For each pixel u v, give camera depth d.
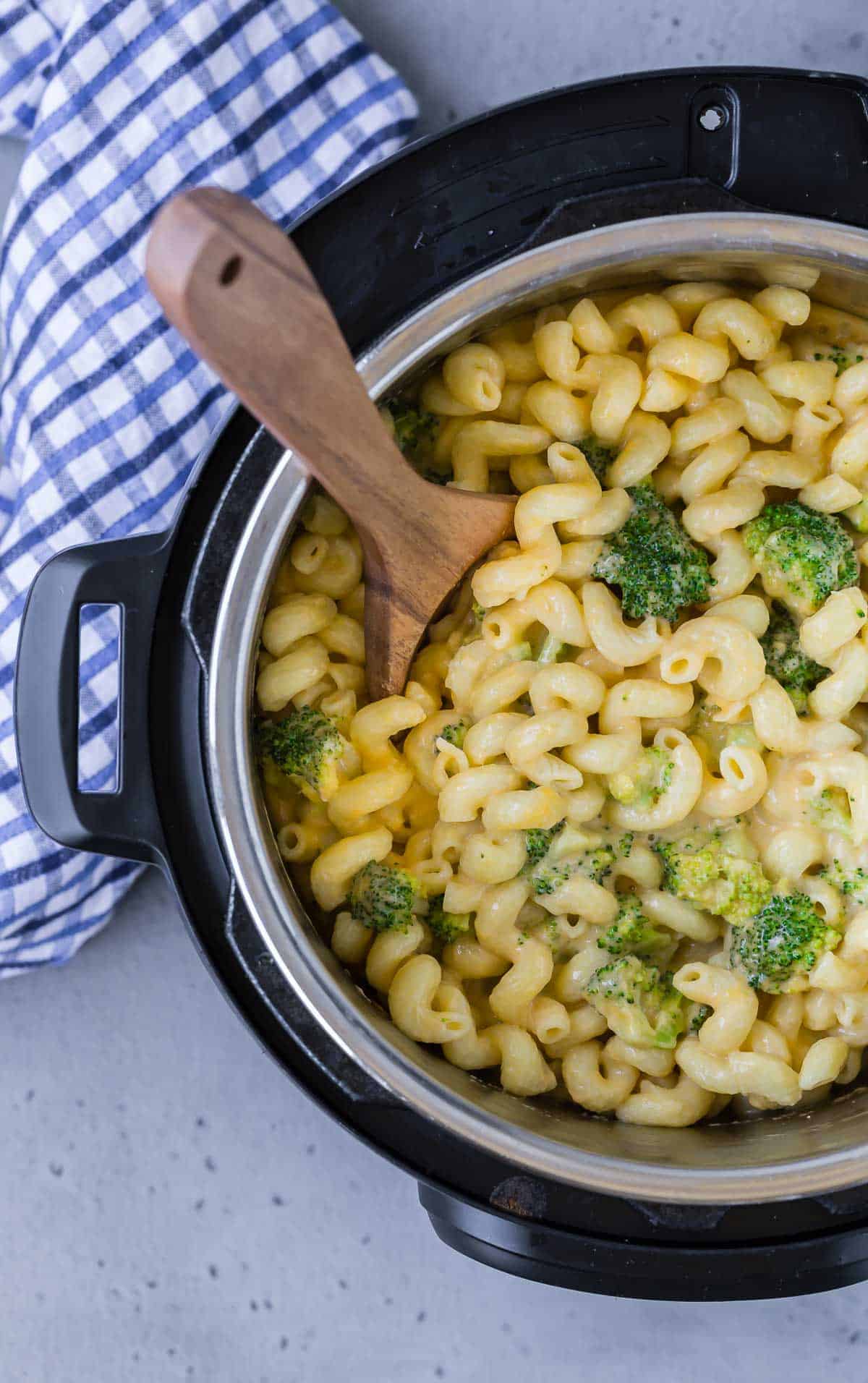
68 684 0.62
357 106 0.72
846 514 0.66
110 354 0.72
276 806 0.66
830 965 0.65
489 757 0.65
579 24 0.75
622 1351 0.75
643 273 0.63
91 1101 0.76
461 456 0.65
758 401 0.64
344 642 0.65
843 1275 0.65
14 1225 0.76
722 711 0.65
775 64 0.75
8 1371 0.76
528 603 0.64
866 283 0.62
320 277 0.62
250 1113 0.76
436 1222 0.67
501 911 0.65
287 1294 0.76
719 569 0.65
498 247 0.62
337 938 0.65
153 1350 0.76
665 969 0.67
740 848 0.65
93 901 0.75
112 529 0.72
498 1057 0.66
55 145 0.72
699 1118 0.66
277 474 0.61
